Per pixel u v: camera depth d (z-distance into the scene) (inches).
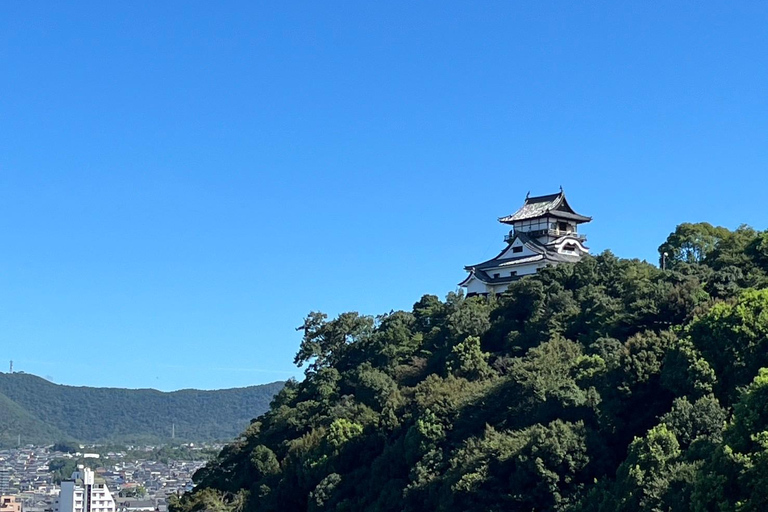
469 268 6707.7
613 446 3513.8
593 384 3801.7
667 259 6102.4
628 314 4532.5
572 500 3284.9
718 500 2603.3
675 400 3297.2
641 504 2847.0
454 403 4229.8
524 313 5364.2
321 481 4569.4
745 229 5910.4
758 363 3383.4
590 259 5516.7
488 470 3563.0
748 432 2716.5
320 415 5398.6
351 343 6240.2
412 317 6205.7
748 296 3634.4
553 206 6668.3
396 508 3978.8
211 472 5915.4
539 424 3567.9
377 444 4522.6
